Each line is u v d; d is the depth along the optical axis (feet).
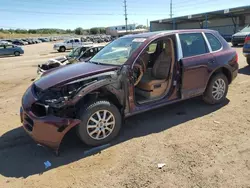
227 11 109.09
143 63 13.53
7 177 9.54
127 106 12.27
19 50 84.02
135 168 9.58
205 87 15.16
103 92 11.70
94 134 11.37
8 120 15.72
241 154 10.14
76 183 8.92
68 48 99.86
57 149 10.76
